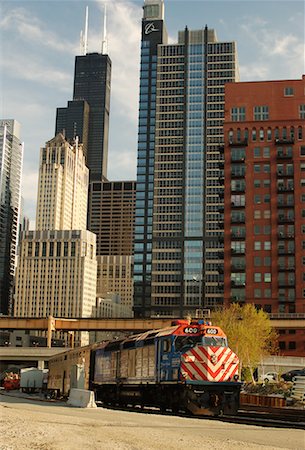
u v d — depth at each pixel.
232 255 130.50
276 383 59.62
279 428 21.66
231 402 30.39
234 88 137.62
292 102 134.62
